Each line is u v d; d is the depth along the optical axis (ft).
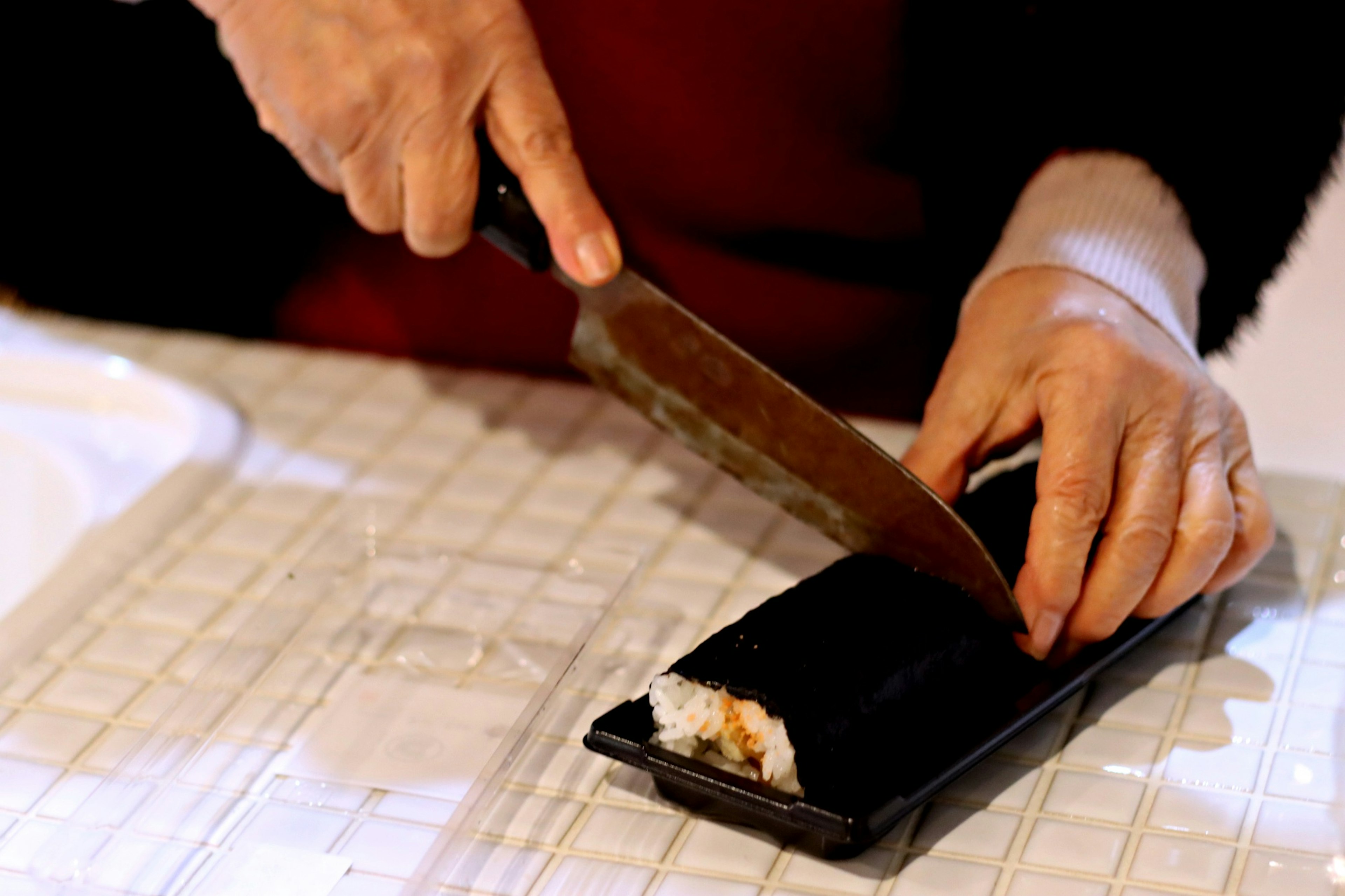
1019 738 2.61
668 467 3.11
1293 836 2.48
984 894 2.45
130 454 3.20
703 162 3.42
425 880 2.47
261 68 2.89
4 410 3.28
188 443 3.19
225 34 2.91
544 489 3.07
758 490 2.77
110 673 2.76
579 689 2.71
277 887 2.48
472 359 3.52
